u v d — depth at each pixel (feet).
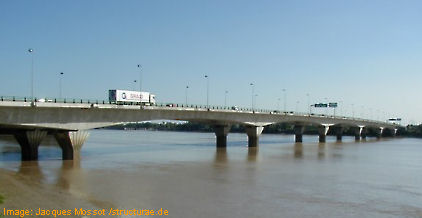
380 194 128.88
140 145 366.63
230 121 330.34
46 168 179.93
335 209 107.76
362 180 156.97
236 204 110.42
